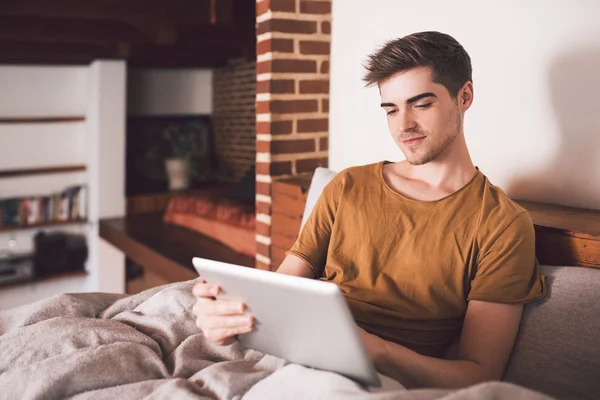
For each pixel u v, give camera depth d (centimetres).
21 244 517
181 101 611
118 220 508
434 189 135
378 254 135
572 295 117
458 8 199
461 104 133
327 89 261
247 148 581
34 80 508
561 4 168
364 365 100
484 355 115
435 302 125
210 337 117
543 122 176
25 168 514
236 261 367
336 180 152
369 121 240
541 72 175
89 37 408
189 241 424
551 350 113
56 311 151
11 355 127
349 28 247
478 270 122
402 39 132
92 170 520
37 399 109
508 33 183
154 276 526
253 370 118
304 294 96
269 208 253
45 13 333
